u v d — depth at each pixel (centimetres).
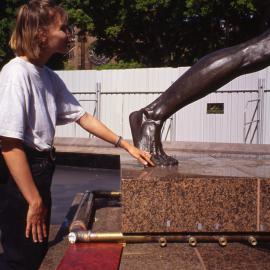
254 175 268
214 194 258
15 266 248
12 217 243
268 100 1374
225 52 328
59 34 244
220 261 240
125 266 234
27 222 235
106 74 1545
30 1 242
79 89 1577
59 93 286
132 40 2688
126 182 258
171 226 259
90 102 1569
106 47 2806
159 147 329
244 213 259
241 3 2134
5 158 228
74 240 265
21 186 230
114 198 389
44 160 247
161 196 258
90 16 2470
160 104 336
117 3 2420
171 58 2672
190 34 2575
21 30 240
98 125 301
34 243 246
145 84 1501
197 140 1449
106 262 232
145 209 259
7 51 2255
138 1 2305
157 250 257
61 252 276
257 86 1381
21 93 228
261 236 262
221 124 1426
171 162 320
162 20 2503
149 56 2734
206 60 330
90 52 3834
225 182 258
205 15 2280
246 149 1042
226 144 1059
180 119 1462
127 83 1520
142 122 335
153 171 287
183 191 258
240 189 258
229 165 325
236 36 2508
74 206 403
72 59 3997
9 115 222
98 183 920
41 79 249
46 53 246
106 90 1547
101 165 1142
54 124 258
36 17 236
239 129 1409
